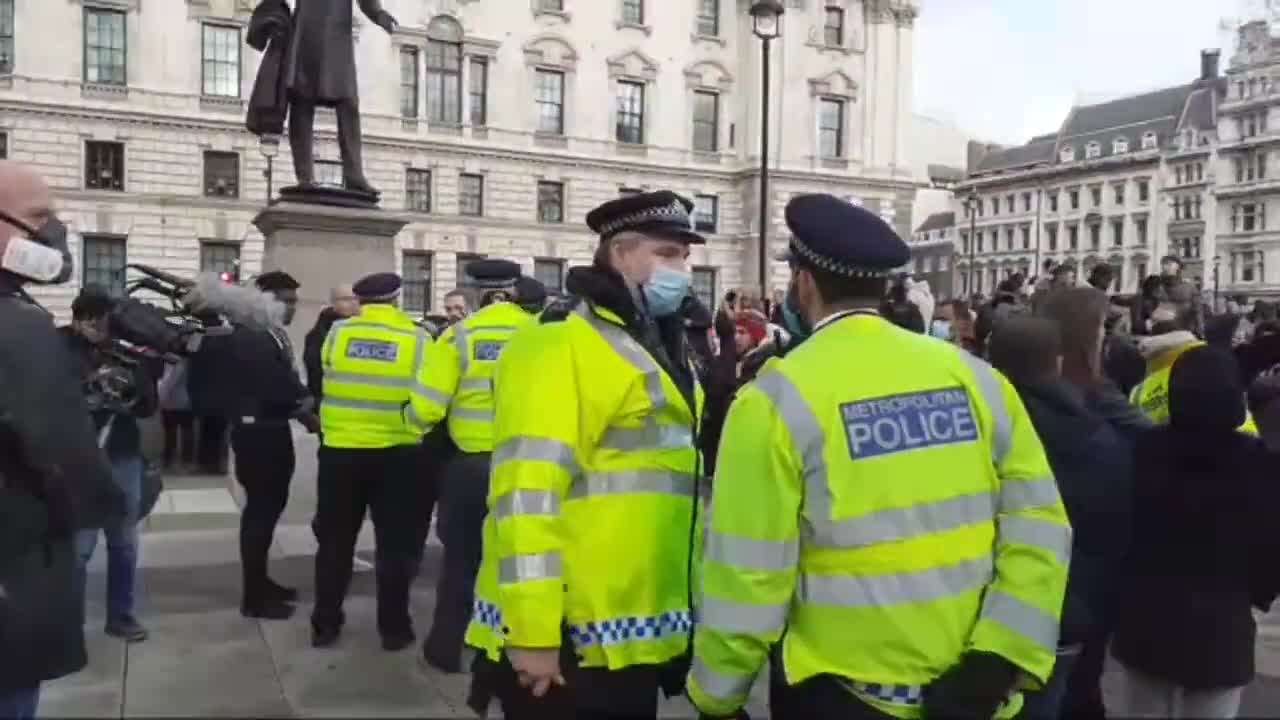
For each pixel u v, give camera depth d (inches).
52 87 1487.5
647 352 114.7
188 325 390.0
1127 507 136.1
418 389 207.8
